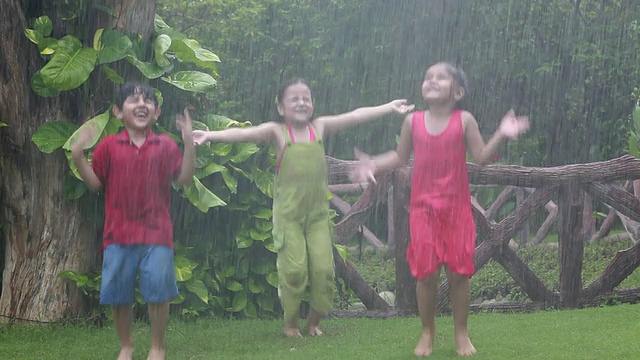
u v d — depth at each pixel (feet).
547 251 38.14
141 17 21.45
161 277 15.26
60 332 19.51
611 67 42.78
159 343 15.60
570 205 23.94
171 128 22.39
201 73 22.16
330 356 16.35
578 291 24.02
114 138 15.55
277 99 19.03
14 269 20.79
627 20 42.52
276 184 18.92
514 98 42.86
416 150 16.31
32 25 21.02
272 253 22.88
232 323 21.25
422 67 42.60
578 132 43.86
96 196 21.15
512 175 23.40
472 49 42.06
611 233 45.91
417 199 16.17
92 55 20.24
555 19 42.11
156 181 15.42
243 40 45.68
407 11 42.27
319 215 18.92
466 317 16.07
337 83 44.16
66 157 20.62
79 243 20.98
